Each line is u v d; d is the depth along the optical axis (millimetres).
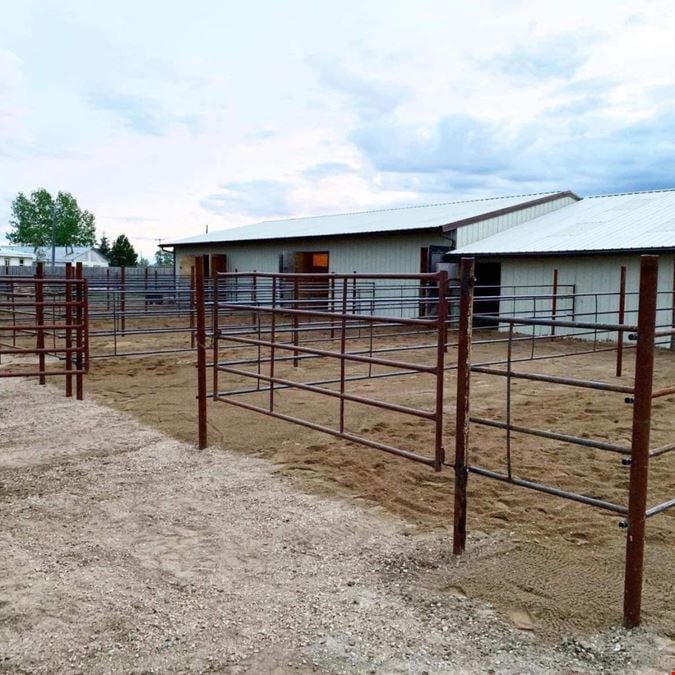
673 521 4066
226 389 8477
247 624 2906
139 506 4375
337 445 5828
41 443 5910
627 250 14047
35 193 91375
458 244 18406
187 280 24344
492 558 3537
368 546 3729
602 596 3109
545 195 21344
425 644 2740
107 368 10242
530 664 2600
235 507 4352
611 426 6602
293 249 24125
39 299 8898
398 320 3863
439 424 3686
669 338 13641
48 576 3355
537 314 16562
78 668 2586
